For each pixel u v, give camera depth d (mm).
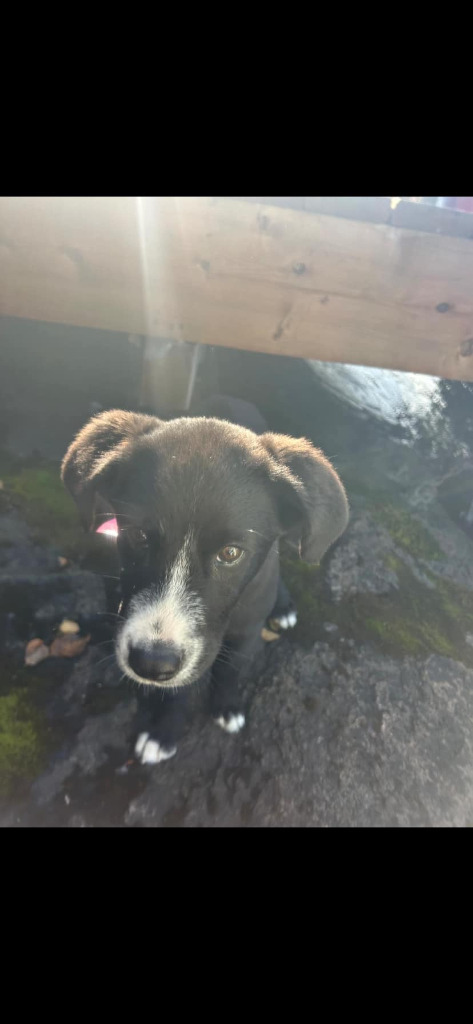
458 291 430
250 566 283
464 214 405
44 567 395
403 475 604
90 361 630
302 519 282
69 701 320
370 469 603
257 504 276
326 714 345
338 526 286
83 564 404
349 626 412
